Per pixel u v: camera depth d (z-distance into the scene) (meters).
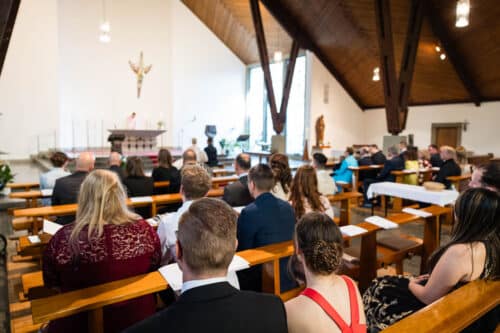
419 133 12.42
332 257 1.12
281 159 3.00
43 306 1.28
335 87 13.09
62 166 4.59
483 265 1.53
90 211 1.44
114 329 1.45
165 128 13.64
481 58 9.26
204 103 14.32
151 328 0.77
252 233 2.09
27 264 3.47
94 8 12.16
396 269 3.14
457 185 5.48
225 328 0.79
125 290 1.40
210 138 9.36
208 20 13.66
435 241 3.06
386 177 6.23
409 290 1.80
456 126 11.34
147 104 13.28
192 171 2.06
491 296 1.39
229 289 0.85
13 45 10.48
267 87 9.73
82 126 12.20
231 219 0.91
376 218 2.80
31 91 10.79
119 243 1.45
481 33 8.51
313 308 1.07
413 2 7.84
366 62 11.35
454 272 1.53
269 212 2.11
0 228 4.75
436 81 10.86
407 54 8.22
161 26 13.32
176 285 1.46
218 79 14.55
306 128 12.78
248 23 12.25
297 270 1.54
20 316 2.53
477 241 1.54
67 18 11.77
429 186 4.67
